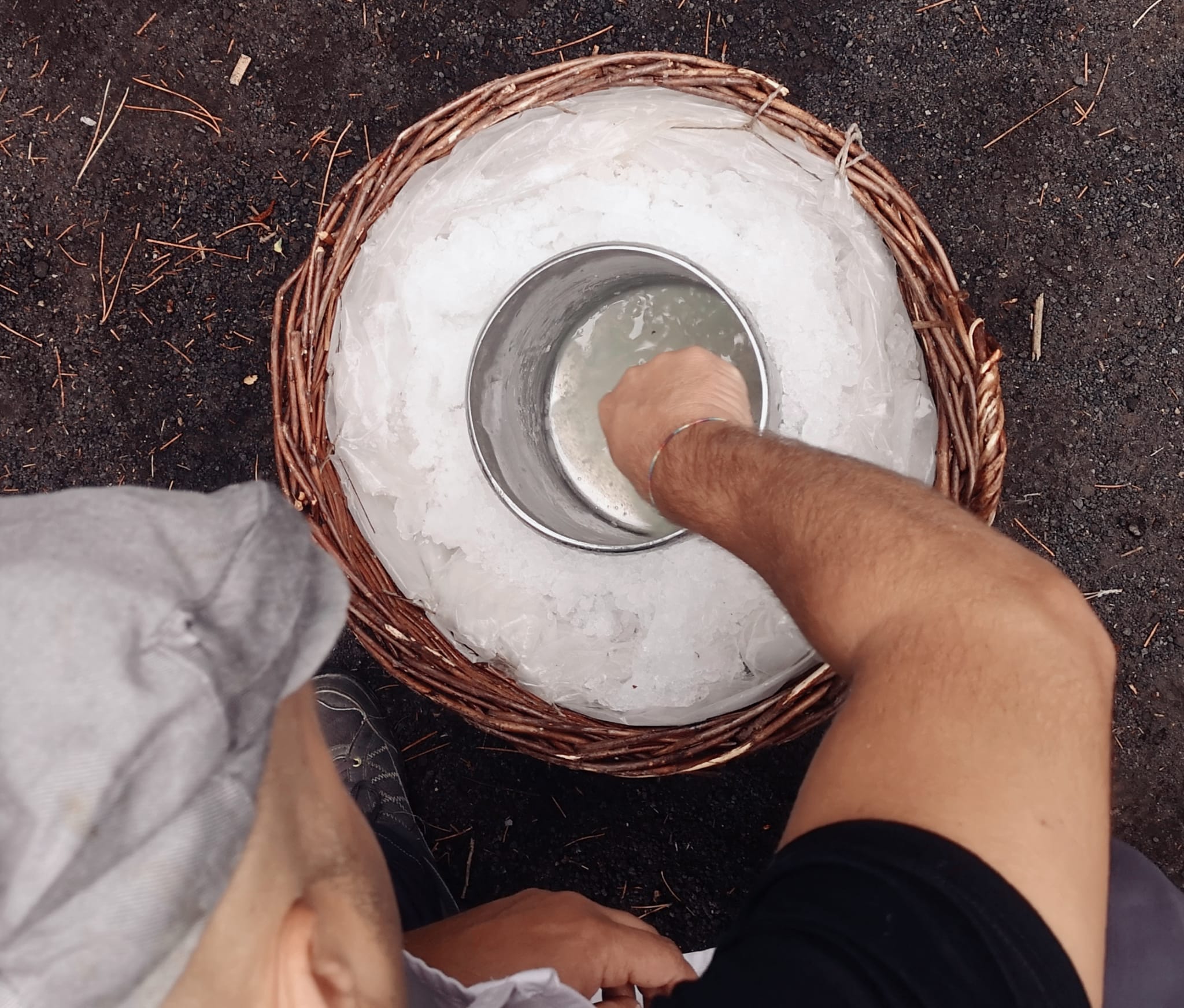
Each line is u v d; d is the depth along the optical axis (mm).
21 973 292
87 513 342
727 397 764
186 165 1358
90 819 298
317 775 392
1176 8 1286
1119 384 1312
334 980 352
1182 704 1310
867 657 478
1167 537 1311
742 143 932
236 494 373
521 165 958
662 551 958
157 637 319
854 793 436
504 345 938
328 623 369
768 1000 414
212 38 1343
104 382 1375
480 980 734
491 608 983
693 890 1312
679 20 1321
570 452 1070
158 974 307
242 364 1369
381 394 983
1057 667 440
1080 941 400
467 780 1340
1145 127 1301
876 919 402
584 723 914
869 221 907
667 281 1015
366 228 920
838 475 565
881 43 1312
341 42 1339
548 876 1327
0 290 1375
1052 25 1298
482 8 1327
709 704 944
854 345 938
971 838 403
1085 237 1309
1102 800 428
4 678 305
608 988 786
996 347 798
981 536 506
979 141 1313
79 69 1354
